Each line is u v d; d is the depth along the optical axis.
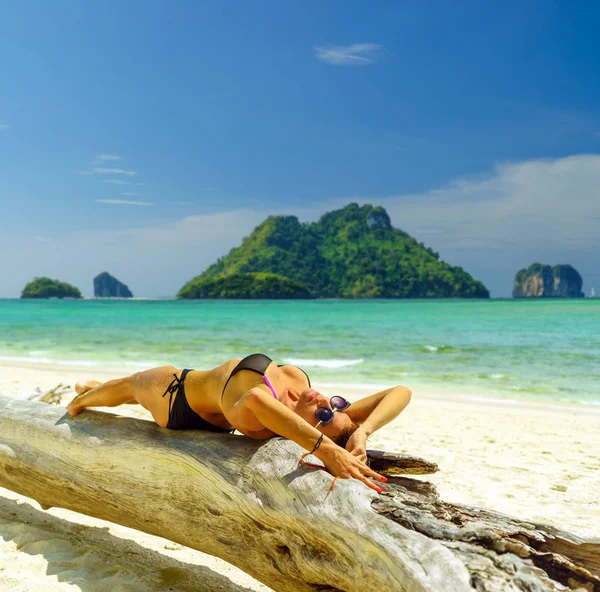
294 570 2.29
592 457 5.71
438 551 1.94
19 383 10.12
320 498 2.26
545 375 12.04
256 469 2.47
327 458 2.42
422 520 2.16
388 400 2.90
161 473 2.77
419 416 7.90
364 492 2.28
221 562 3.16
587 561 2.14
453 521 2.27
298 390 2.96
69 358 15.09
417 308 64.56
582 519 3.96
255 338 21.94
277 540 2.34
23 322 34.38
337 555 2.13
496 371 12.64
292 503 2.29
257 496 2.40
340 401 2.92
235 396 2.69
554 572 2.07
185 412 2.90
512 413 8.14
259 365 2.74
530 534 2.19
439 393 10.01
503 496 4.45
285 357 15.47
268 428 2.57
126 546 3.30
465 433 6.82
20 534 3.34
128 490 2.89
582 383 11.01
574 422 7.50
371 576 1.99
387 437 6.61
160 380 3.03
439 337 21.64
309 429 2.45
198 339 21.44
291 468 2.42
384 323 32.06
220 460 2.60
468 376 11.95
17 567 2.90
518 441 6.41
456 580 1.83
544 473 5.11
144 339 21.47
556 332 23.41
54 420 3.37
